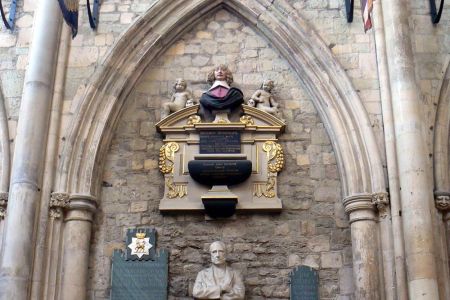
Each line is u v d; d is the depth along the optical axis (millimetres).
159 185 12656
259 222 12367
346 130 12469
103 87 12852
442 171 11961
